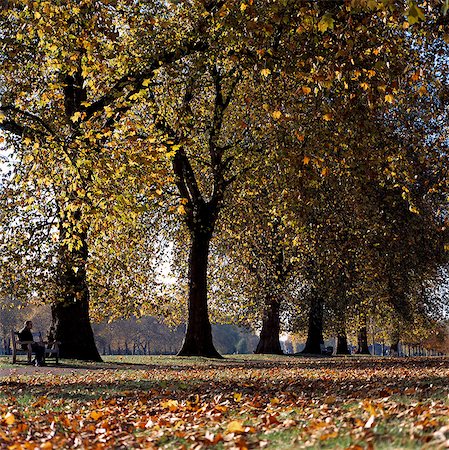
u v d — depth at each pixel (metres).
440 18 20.58
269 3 20.84
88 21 23.98
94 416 14.28
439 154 28.81
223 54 31.83
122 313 38.47
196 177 53.09
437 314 69.69
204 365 39.06
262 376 25.91
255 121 27.52
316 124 24.44
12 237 30.16
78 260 29.59
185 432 11.58
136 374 28.33
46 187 27.88
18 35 23.95
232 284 61.31
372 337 106.31
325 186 34.12
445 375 21.09
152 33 30.73
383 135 27.69
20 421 14.08
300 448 9.19
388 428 10.02
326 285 53.66
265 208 42.16
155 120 37.53
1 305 33.44
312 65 20.62
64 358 41.50
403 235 39.88
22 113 25.05
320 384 19.97
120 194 22.75
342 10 19.17
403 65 21.41
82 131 24.06
